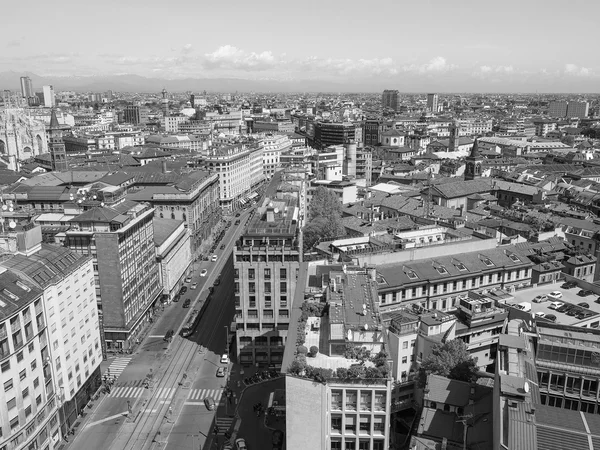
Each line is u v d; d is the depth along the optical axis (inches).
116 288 6053.2
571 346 3472.0
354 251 5861.2
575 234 7504.9
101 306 6112.2
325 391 3171.8
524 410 2787.9
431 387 3850.9
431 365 4202.8
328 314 3865.7
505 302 5191.9
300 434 3270.2
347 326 3501.5
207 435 4729.3
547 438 2598.4
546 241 6771.7
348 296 4037.9
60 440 4621.1
